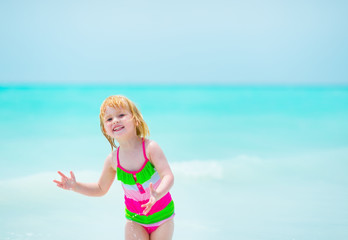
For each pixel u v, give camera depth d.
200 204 5.13
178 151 8.66
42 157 7.98
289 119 15.85
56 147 9.20
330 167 7.17
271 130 12.48
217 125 13.75
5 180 6.14
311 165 7.34
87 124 13.50
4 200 5.20
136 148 3.44
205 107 22.09
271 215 4.68
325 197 5.38
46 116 15.86
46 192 5.61
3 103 21.45
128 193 3.46
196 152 8.53
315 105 23.42
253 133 11.78
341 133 11.77
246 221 4.47
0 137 10.55
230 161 7.58
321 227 4.27
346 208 4.92
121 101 3.45
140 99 28.50
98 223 4.48
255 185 6.04
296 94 36.94
